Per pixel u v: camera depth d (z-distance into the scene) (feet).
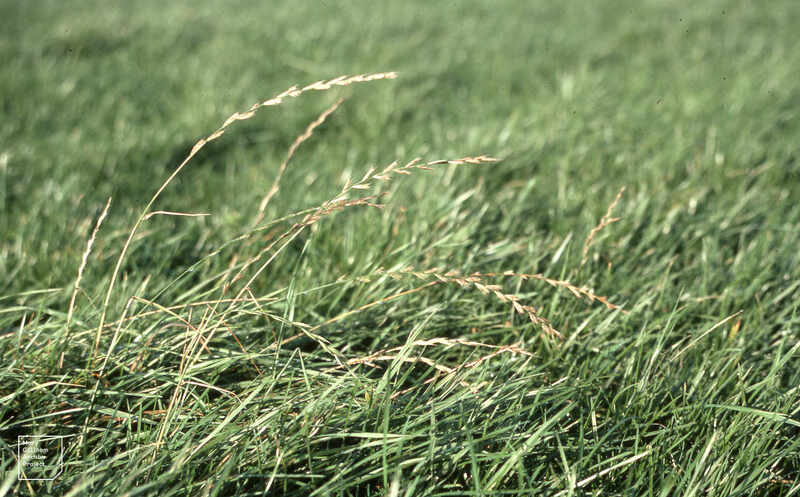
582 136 14.84
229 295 7.88
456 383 6.00
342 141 15.42
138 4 37.01
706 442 5.70
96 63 22.21
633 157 13.43
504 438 5.35
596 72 21.49
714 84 19.53
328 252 9.16
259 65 22.41
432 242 9.15
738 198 11.35
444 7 34.99
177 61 23.04
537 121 15.79
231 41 26.03
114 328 6.68
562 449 5.05
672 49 25.17
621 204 10.77
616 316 7.45
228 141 15.70
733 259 9.27
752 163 13.08
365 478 4.91
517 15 32.81
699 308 7.97
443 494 4.67
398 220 9.55
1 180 11.97
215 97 18.04
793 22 31.12
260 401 5.51
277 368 6.37
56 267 8.80
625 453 5.18
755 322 7.49
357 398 5.88
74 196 11.44
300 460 5.13
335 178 12.66
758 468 5.14
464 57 23.71
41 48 23.11
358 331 7.23
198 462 4.97
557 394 5.96
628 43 26.78
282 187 11.95
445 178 11.64
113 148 14.02
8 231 10.18
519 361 6.74
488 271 8.56
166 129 15.72
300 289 7.80
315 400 5.63
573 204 10.87
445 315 7.68
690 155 13.62
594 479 5.38
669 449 5.43
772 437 5.53
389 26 29.25
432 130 16.38
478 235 9.77
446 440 5.28
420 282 7.99
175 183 12.94
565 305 7.84
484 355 7.07
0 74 19.40
